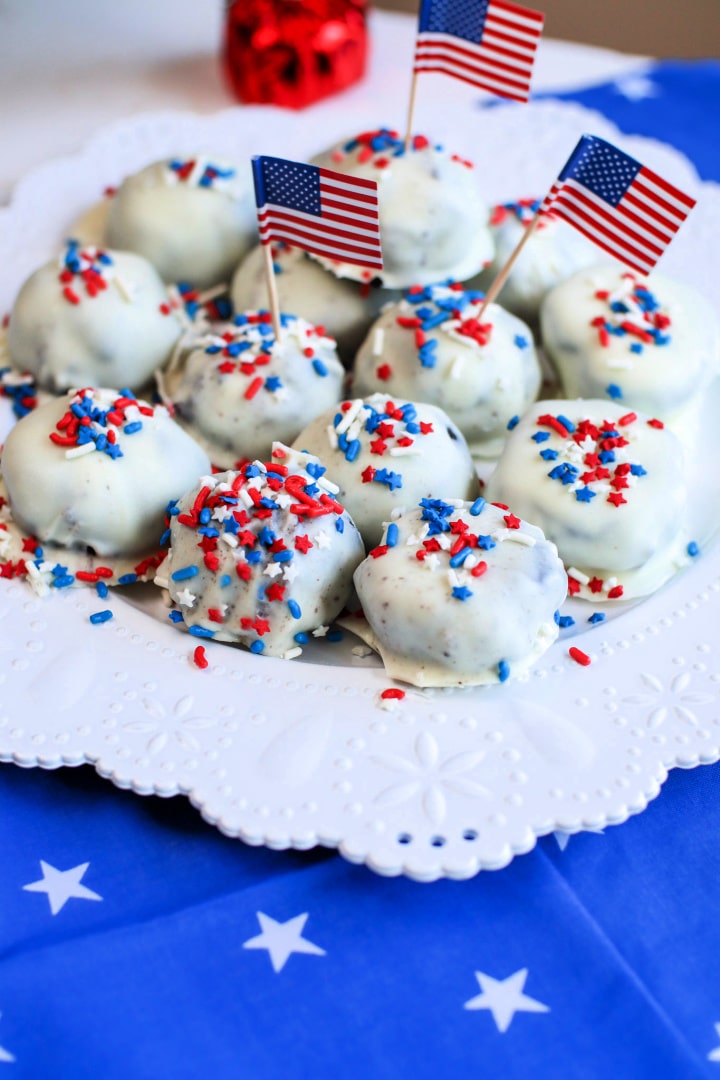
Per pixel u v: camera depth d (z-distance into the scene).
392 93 0.56
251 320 0.42
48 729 0.33
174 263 0.45
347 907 0.32
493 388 0.41
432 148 0.44
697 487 0.41
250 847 0.33
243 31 0.55
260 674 0.35
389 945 0.31
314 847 0.33
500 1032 0.30
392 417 0.39
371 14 0.62
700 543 0.39
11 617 0.36
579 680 0.35
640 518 0.37
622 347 0.41
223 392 0.40
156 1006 0.30
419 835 0.31
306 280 0.43
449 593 0.34
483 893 0.32
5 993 0.30
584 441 0.38
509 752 0.33
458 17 0.42
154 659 0.35
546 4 0.85
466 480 0.39
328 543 0.36
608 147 0.38
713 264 0.47
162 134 0.51
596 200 0.39
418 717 0.34
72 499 0.37
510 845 0.31
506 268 0.41
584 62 0.59
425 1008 0.30
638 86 0.57
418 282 0.43
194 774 0.33
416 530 0.36
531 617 0.35
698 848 0.33
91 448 0.37
